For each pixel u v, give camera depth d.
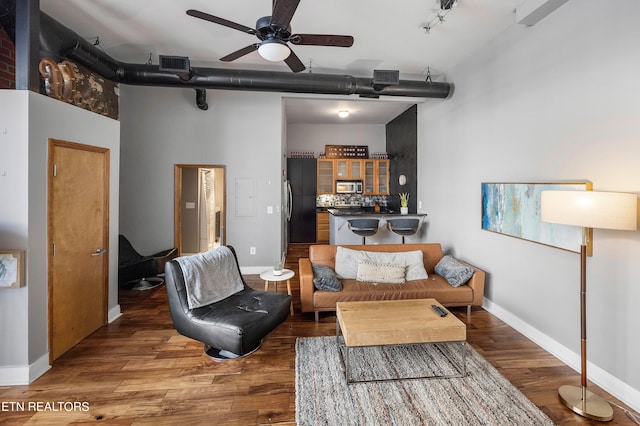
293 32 3.14
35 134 2.20
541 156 2.62
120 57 3.74
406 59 3.81
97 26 3.06
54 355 2.40
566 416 1.85
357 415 1.84
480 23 2.96
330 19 2.91
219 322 2.36
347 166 7.66
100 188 2.94
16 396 2.02
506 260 3.11
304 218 7.55
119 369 2.32
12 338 2.14
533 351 2.59
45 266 2.31
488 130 3.36
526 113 2.79
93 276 2.89
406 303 2.64
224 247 3.11
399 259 3.58
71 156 2.56
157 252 4.87
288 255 6.35
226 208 4.99
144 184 4.84
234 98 4.94
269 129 5.00
